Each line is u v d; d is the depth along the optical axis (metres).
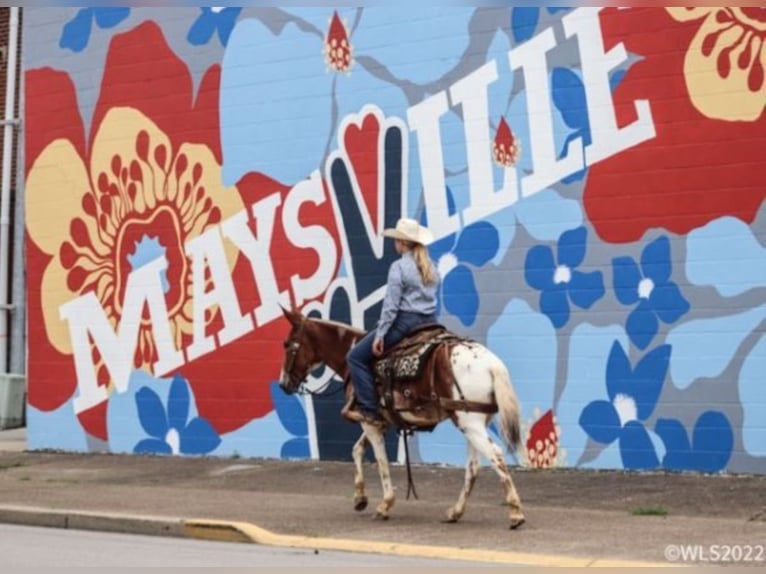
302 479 14.76
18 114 23.03
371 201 15.90
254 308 16.80
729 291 13.56
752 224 13.47
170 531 11.74
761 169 13.44
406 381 11.16
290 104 16.58
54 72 18.70
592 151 14.38
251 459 16.66
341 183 16.14
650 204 14.02
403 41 15.73
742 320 13.48
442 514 11.99
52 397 18.66
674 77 13.93
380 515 11.70
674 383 13.84
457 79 15.31
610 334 14.23
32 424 18.83
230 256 17.02
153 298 17.70
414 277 11.30
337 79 16.22
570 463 14.43
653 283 13.98
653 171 14.02
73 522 12.39
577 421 14.40
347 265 16.06
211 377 17.16
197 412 17.27
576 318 14.43
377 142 15.89
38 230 18.83
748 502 12.00
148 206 17.77
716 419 13.60
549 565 9.45
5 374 22.50
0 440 20.56
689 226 13.80
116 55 18.09
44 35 18.80
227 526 11.39
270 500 13.18
